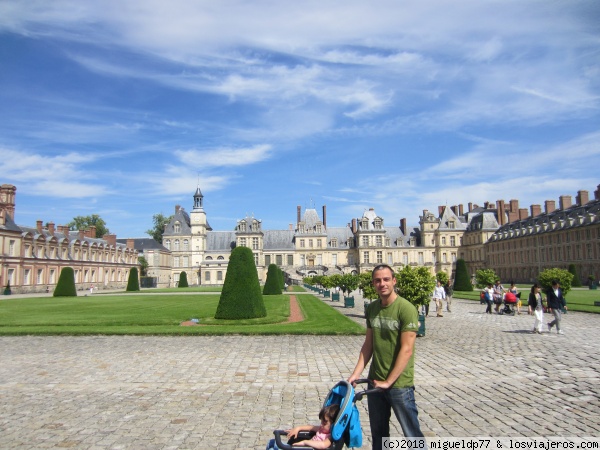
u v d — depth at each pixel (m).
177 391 10.41
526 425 7.86
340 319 24.77
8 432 7.84
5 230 62.06
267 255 111.75
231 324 23.14
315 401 9.52
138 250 110.25
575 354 14.25
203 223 115.00
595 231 71.12
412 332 5.47
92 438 7.53
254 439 7.43
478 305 37.06
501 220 104.06
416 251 109.31
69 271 54.59
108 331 19.52
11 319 25.14
